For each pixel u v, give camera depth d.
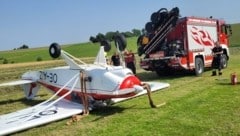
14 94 14.42
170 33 16.94
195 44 17.27
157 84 13.22
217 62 16.86
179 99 10.48
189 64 16.73
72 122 8.31
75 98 9.80
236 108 8.78
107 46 10.77
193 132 6.91
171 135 6.82
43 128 7.95
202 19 18.17
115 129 7.52
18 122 7.84
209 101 9.89
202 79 15.32
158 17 17.11
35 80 11.67
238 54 36.66
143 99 10.84
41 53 74.94
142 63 17.47
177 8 16.75
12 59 66.31
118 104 10.26
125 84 8.81
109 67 9.45
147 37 17.39
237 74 16.50
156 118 8.26
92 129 7.65
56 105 9.66
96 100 9.47
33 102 12.02
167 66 16.61
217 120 7.70
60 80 10.42
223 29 20.30
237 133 6.66
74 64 9.79
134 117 8.52
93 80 9.30
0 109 10.90
